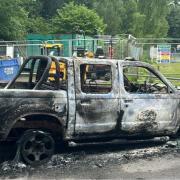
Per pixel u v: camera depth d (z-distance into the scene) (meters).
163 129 8.53
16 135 7.54
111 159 7.86
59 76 7.60
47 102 7.39
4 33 47.28
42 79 7.61
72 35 38.44
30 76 8.60
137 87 8.62
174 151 8.49
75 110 7.62
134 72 15.57
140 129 8.27
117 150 8.45
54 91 7.47
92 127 7.80
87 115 7.73
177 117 8.66
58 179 6.72
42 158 7.53
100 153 8.22
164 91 8.62
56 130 7.71
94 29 62.81
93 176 6.89
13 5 48.22
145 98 8.24
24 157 7.36
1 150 8.14
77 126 7.68
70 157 7.90
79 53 20.06
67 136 7.68
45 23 68.62
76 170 7.19
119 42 25.19
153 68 8.53
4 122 7.11
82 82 7.82
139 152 8.36
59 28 63.50
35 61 8.51
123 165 7.52
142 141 8.52
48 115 7.44
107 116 7.91
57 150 8.28
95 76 8.00
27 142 7.41
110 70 8.01
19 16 50.56
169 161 7.83
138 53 25.80
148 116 8.29
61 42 30.69
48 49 25.84
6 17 47.28
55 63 7.68
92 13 63.31
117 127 8.02
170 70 27.91
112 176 6.91
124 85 8.46
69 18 62.88
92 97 7.75
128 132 8.18
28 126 7.48
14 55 28.77
